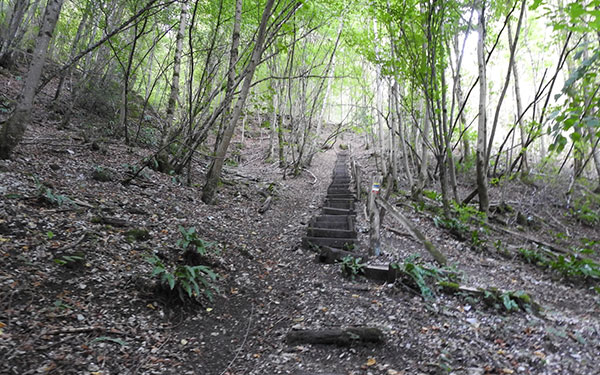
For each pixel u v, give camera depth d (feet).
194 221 21.42
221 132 30.81
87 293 11.74
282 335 12.08
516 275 19.69
